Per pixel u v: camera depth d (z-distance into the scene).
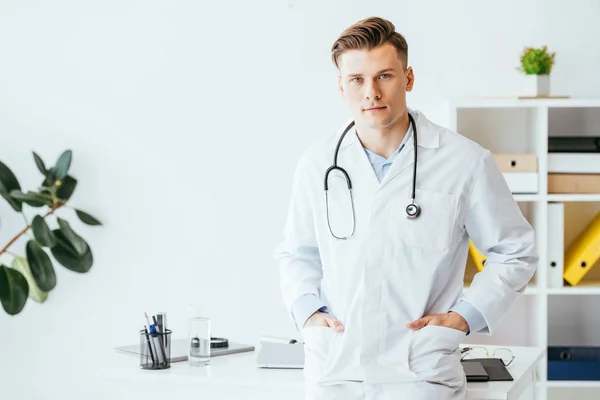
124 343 3.85
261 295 3.77
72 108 3.85
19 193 3.54
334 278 2.20
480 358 2.46
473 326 2.14
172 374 2.38
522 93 3.61
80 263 3.70
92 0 3.82
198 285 3.80
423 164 2.16
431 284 2.13
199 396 2.37
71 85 3.85
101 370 2.45
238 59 3.75
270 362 2.45
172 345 2.75
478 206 2.17
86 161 3.85
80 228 3.85
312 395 2.15
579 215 3.63
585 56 3.59
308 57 3.71
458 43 3.63
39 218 3.50
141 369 2.45
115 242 3.84
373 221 2.15
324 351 2.16
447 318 2.12
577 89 3.60
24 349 3.90
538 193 3.37
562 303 3.64
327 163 2.24
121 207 3.83
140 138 3.81
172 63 3.79
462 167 2.16
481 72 3.62
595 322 3.62
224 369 2.45
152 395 2.41
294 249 2.35
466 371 2.30
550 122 3.64
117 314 3.85
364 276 2.13
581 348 3.38
